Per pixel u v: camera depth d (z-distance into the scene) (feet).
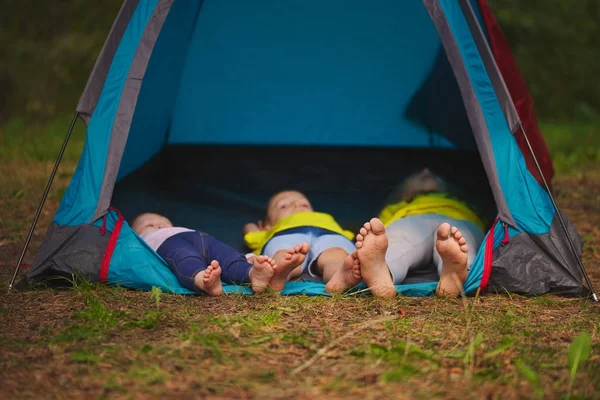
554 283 12.60
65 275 12.80
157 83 18.08
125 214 17.12
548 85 48.34
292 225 14.26
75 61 43.04
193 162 21.22
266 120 22.53
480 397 8.41
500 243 12.80
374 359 9.45
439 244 11.88
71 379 8.85
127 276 12.66
